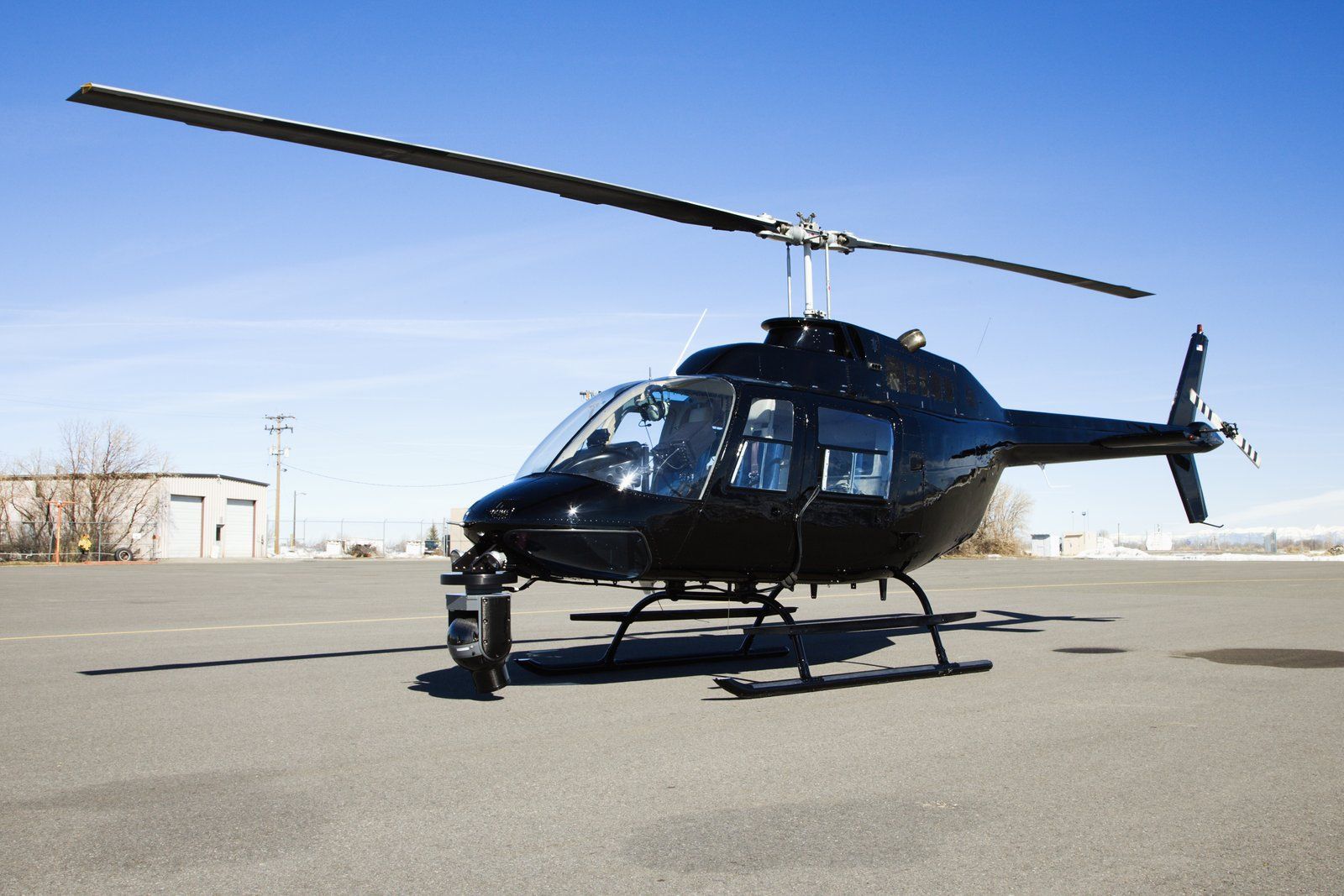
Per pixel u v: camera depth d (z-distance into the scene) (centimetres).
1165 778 465
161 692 702
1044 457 998
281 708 642
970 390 916
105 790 447
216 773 477
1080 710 633
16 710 634
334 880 335
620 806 421
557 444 733
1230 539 7725
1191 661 866
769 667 839
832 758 505
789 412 743
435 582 2455
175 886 330
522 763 495
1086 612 1382
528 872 342
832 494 759
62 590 2061
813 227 809
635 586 762
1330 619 1257
